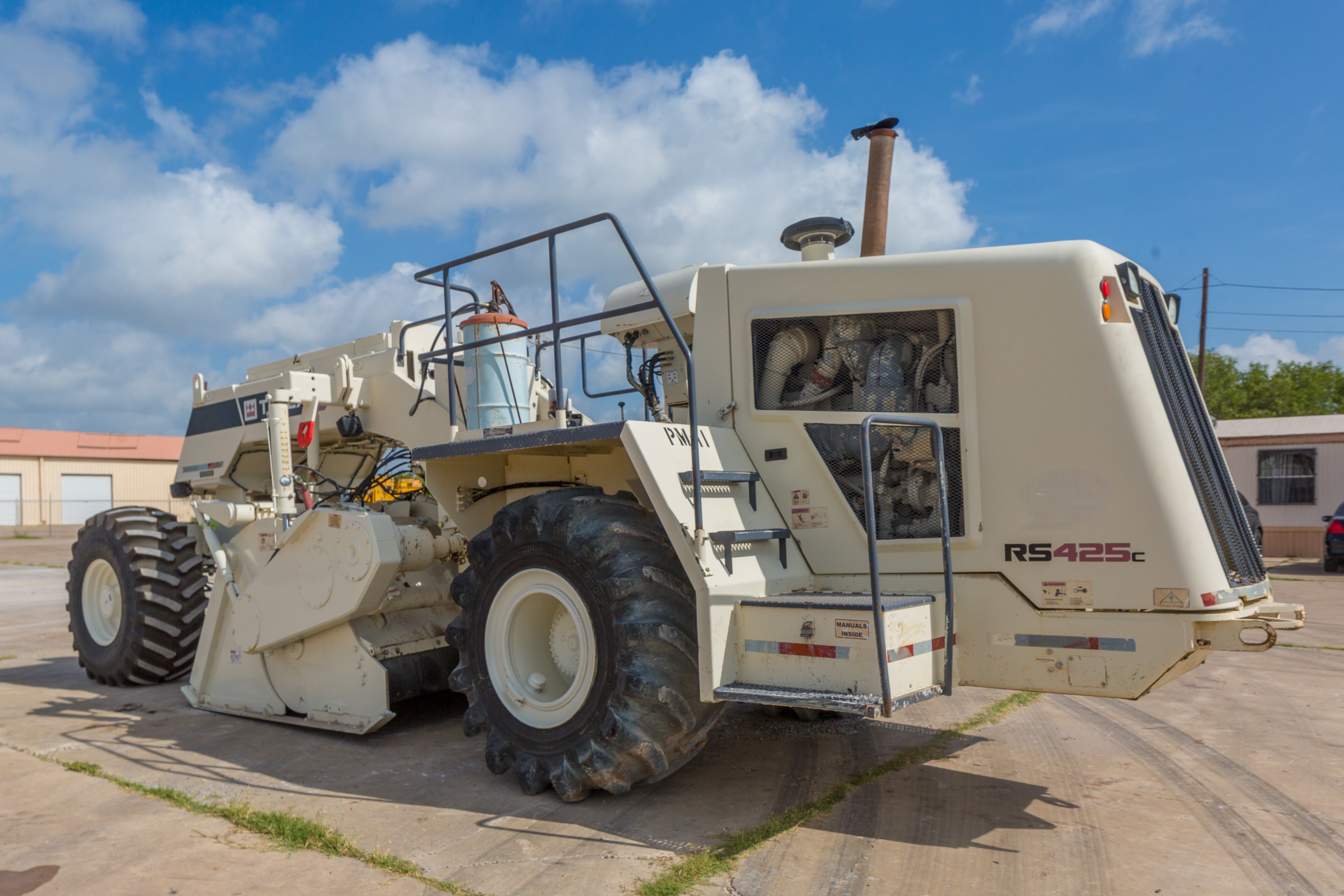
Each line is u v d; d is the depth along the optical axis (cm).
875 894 271
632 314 449
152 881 284
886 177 466
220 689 523
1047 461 334
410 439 547
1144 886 278
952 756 418
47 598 1183
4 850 310
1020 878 283
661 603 335
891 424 358
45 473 3306
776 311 386
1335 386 3944
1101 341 329
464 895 271
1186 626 314
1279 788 374
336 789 375
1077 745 437
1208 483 349
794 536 379
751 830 320
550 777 350
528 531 362
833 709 296
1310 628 848
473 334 460
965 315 348
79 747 443
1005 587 340
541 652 380
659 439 344
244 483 661
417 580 489
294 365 627
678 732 333
